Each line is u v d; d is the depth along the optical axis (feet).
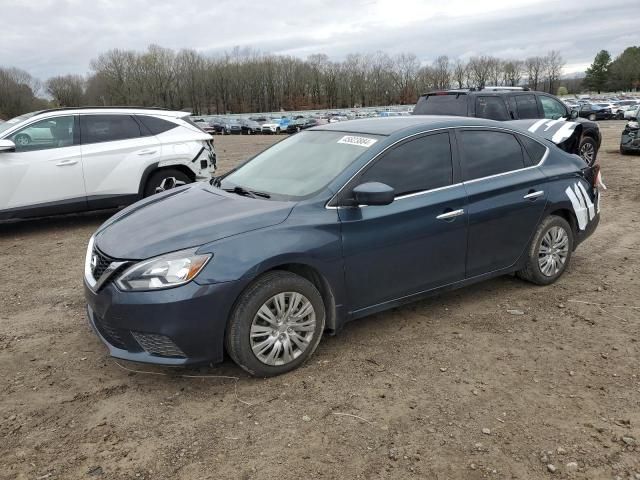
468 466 9.01
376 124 14.89
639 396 10.94
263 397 11.02
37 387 11.55
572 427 10.00
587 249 20.81
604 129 98.53
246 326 11.14
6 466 9.12
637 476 8.74
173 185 27.30
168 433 9.94
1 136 23.47
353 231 12.37
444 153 14.32
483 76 366.02
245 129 178.50
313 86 356.38
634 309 15.08
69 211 24.91
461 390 11.23
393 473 8.86
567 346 13.08
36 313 15.61
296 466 9.03
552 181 16.28
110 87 328.29
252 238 11.25
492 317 14.70
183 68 340.18
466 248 14.44
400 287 13.43
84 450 9.51
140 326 10.71
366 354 12.74
